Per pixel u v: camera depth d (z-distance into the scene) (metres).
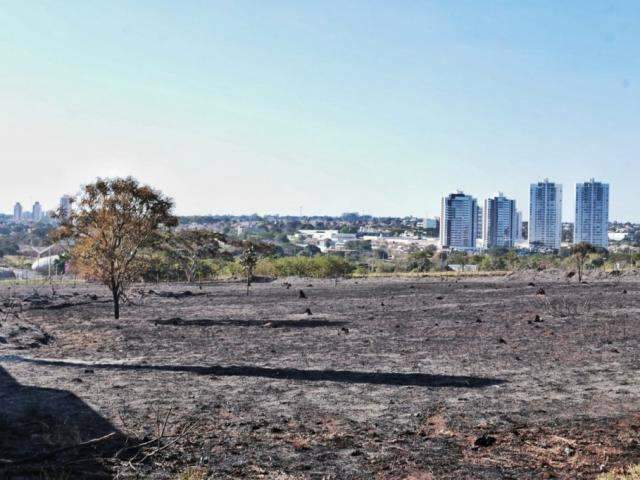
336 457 9.88
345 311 32.47
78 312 34.31
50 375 16.16
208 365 17.56
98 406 12.91
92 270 30.52
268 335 23.88
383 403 13.17
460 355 18.78
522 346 20.28
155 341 22.58
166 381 15.39
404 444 10.51
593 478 8.91
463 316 28.97
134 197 30.78
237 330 25.53
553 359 17.97
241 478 8.98
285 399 13.52
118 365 17.62
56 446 10.25
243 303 38.59
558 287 45.09
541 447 10.29
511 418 11.96
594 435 10.85
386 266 95.56
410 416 12.16
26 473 8.98
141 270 32.38
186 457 9.86
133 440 10.62
